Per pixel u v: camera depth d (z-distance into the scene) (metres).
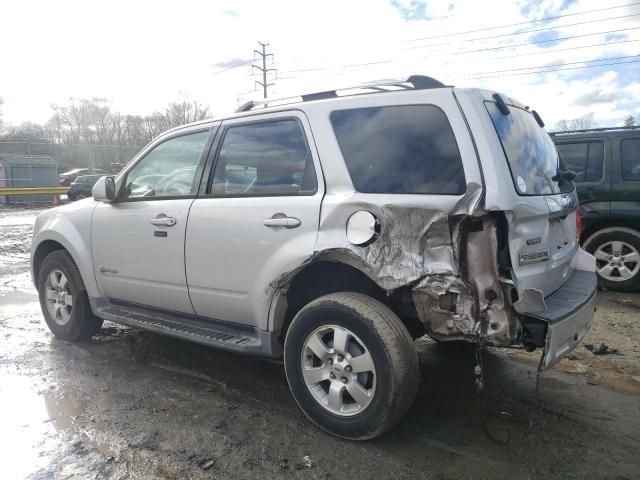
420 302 2.76
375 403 2.79
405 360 2.75
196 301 3.69
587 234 6.60
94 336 4.91
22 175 30.20
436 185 2.77
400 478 2.62
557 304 2.89
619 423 3.22
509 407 3.43
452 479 2.62
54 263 4.73
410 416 3.28
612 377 3.95
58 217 4.71
